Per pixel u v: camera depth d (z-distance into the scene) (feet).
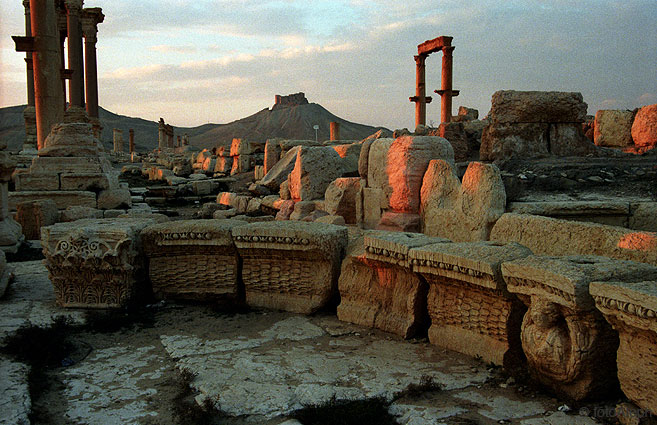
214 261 20.43
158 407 12.26
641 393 10.43
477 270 13.58
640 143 34.35
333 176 34.55
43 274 25.79
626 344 10.71
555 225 16.39
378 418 11.39
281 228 18.97
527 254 13.64
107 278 19.77
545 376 12.19
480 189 20.22
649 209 21.17
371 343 16.14
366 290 17.98
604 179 25.18
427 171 23.47
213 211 49.57
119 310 19.61
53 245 19.81
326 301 19.11
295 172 34.88
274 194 46.98
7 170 30.86
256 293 20.22
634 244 13.87
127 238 19.54
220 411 11.76
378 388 12.74
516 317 13.58
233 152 83.97
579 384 11.66
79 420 11.62
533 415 11.38
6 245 30.60
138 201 60.64
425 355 14.98
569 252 15.71
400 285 17.04
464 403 12.01
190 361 14.75
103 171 50.60
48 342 15.72
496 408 11.72
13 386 12.87
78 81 103.40
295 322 18.31
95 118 121.90
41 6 59.57
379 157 26.23
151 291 21.36
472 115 76.84
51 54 60.49
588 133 44.83
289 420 11.42
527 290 12.35
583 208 21.68
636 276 11.31
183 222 20.95
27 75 101.60
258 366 14.24
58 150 49.49
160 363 14.99
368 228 27.02
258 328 17.80
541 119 31.89
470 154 50.62
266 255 19.60
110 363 15.01
